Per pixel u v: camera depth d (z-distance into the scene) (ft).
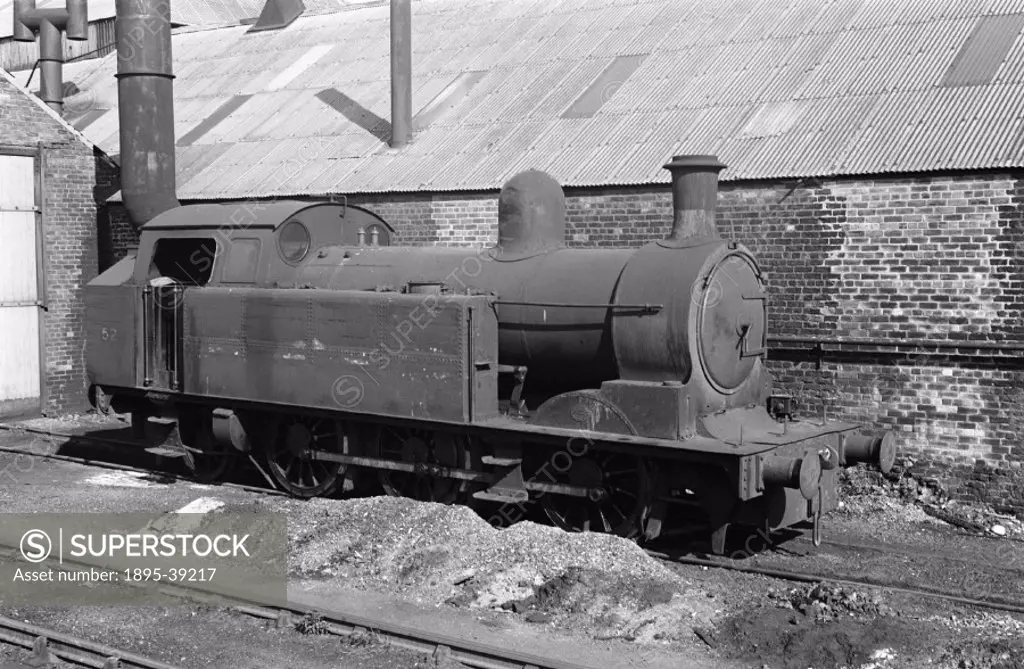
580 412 31.35
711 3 52.95
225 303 38.75
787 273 38.40
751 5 50.98
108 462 45.91
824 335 37.70
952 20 42.52
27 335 57.47
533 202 34.40
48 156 57.52
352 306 35.22
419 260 36.45
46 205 57.52
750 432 30.86
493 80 55.21
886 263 36.32
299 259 39.34
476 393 32.81
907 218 35.81
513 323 33.35
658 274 30.53
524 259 34.06
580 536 28.81
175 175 53.26
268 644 24.09
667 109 45.68
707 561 30.22
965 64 39.60
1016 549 31.78
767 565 30.04
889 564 30.25
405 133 53.01
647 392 30.09
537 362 33.42
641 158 42.91
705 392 30.50
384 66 62.08
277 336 37.29
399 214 49.44
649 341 30.19
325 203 40.22
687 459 28.91
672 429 29.66
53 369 58.34
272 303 37.35
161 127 48.67
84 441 50.96
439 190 47.44
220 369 39.11
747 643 23.88
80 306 59.36
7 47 97.71
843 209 37.06
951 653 23.04
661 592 26.53
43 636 24.04
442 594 27.30
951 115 37.17
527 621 25.49
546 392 34.32
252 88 66.23
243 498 38.14
